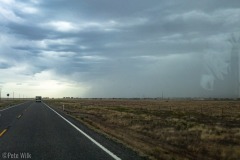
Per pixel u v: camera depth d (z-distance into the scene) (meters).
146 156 11.10
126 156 11.03
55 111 46.66
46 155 11.04
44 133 17.97
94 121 30.78
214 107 72.25
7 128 20.64
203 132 19.83
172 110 55.72
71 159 10.37
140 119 31.47
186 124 26.16
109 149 12.53
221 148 14.09
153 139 17.75
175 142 16.30
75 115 38.72
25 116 33.62
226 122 30.86
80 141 14.80
